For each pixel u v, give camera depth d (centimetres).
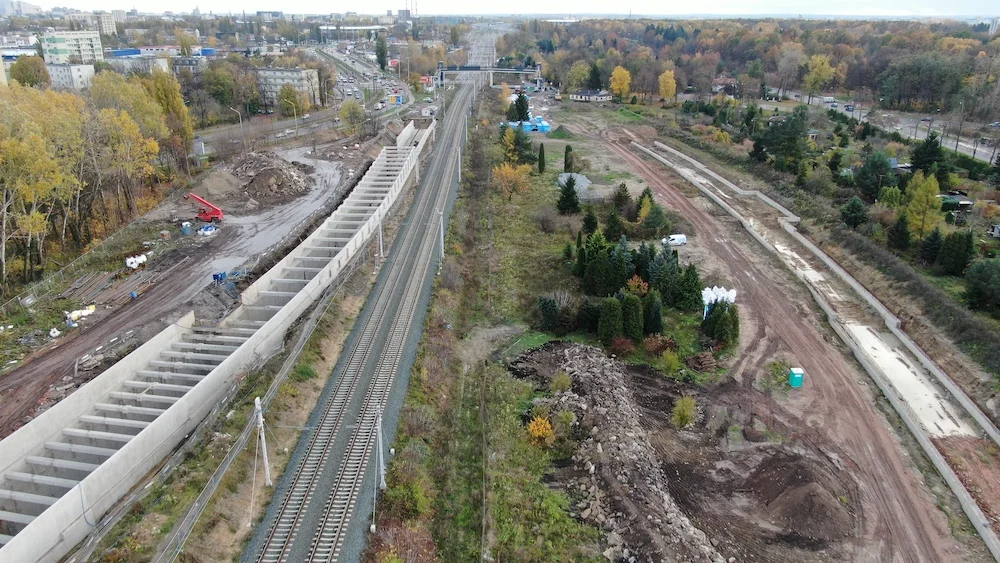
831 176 9725
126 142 6881
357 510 3425
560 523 3531
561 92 18600
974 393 4953
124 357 4603
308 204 8225
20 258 6178
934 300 6053
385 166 9831
